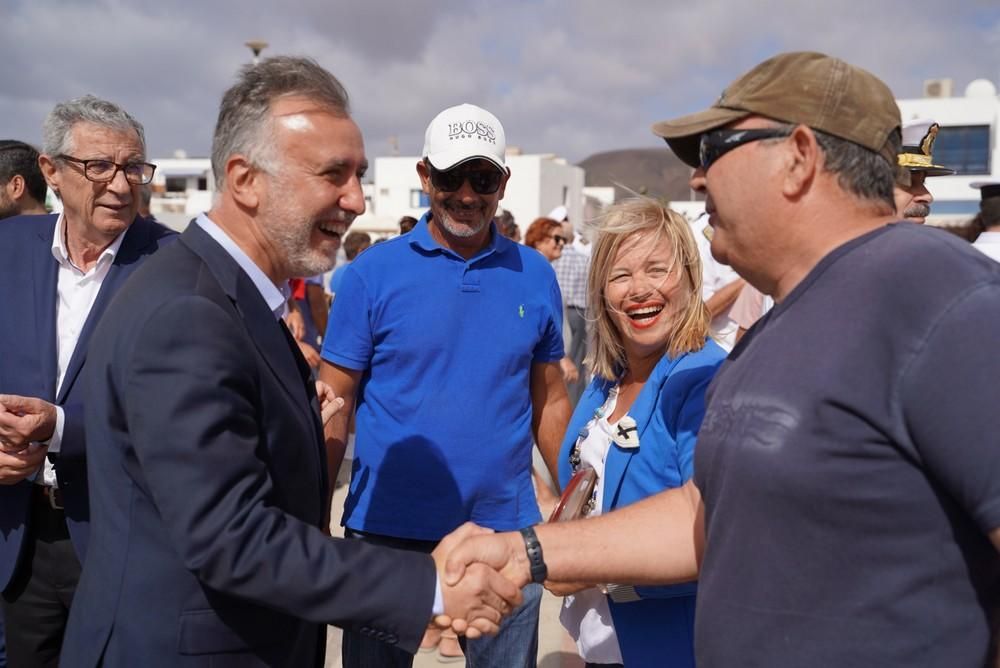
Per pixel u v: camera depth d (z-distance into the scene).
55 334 2.51
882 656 1.22
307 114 1.61
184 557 1.45
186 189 50.75
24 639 2.54
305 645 1.73
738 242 1.47
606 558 1.85
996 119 27.47
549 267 2.83
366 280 2.61
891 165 1.40
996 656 1.25
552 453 2.94
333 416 2.51
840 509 1.24
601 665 2.29
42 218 2.67
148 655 1.52
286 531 1.51
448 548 1.84
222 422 1.46
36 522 2.48
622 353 2.35
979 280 1.18
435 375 2.57
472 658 2.64
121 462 1.54
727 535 1.37
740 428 1.35
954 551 1.21
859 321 1.24
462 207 2.53
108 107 2.54
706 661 1.40
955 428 1.13
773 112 1.38
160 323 1.47
